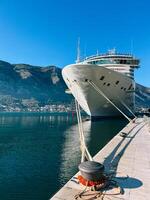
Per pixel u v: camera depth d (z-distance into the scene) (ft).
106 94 119.14
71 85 122.01
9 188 41.34
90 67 102.53
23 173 50.14
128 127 81.20
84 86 111.86
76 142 91.81
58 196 21.49
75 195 21.53
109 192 22.44
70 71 108.78
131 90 136.26
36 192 39.32
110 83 113.80
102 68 104.27
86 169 23.04
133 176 27.43
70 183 24.53
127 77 121.70
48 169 53.01
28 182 44.32
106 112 143.33
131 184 24.84
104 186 23.39
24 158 65.00
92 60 144.87
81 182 23.97
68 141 95.09
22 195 38.24
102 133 106.42
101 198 21.06
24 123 214.28
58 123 211.41
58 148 79.36
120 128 123.24
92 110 136.36
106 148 43.11
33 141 97.86
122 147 44.29
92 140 87.97
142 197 21.61
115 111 145.18
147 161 34.14
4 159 63.87
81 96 123.95
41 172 50.70
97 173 22.93
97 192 22.24
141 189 23.49
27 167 55.06
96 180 23.24
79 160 61.11
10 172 51.01
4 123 213.66
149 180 26.11
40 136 114.11
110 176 26.68
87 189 22.84
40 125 187.42
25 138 107.96
